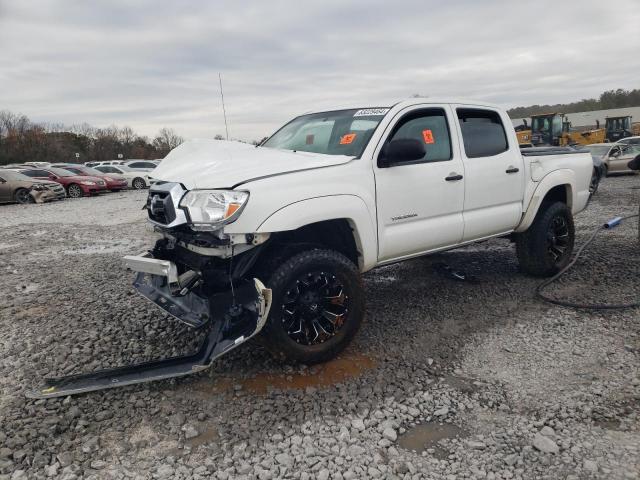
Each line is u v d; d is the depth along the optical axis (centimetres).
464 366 356
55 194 1936
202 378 343
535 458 255
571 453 258
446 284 539
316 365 358
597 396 309
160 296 384
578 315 437
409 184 399
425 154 397
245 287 330
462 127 457
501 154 482
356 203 362
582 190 576
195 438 279
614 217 915
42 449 268
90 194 2139
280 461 258
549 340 390
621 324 412
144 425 290
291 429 285
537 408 300
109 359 374
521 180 496
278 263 341
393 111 406
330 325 360
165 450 268
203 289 341
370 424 289
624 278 528
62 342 405
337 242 389
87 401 313
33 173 2155
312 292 348
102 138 6831
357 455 262
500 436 276
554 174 529
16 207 1709
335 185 353
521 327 417
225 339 321
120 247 838
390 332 417
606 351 366
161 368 324
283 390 327
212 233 321
